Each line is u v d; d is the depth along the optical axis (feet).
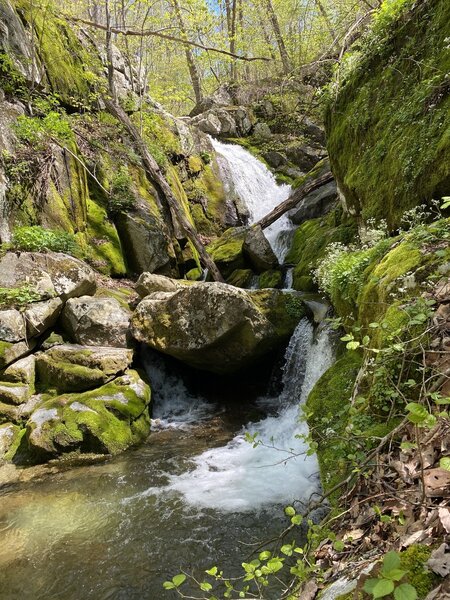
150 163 39.37
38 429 18.48
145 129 44.62
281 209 39.47
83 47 40.78
